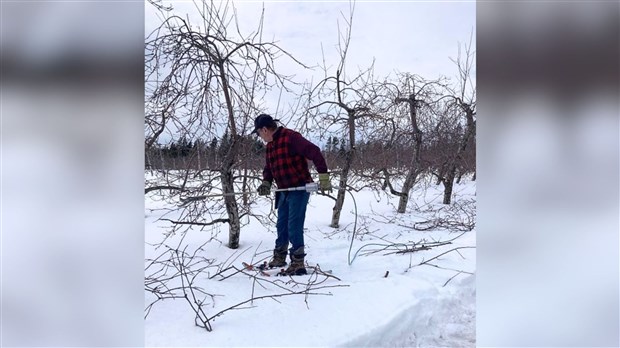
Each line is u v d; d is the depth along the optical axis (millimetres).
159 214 6551
